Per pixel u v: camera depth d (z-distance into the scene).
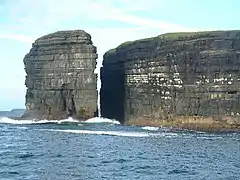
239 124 120.38
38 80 162.38
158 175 40.22
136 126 135.38
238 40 122.81
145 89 144.00
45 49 160.25
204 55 126.56
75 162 47.88
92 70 154.12
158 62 138.88
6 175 37.69
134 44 149.50
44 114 159.88
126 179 37.31
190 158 54.31
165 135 95.50
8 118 167.88
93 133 97.19
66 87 156.38
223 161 51.72
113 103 165.75
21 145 67.75
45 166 44.12
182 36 132.25
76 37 155.38
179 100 131.88
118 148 64.62
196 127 126.19
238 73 122.19
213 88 124.81
